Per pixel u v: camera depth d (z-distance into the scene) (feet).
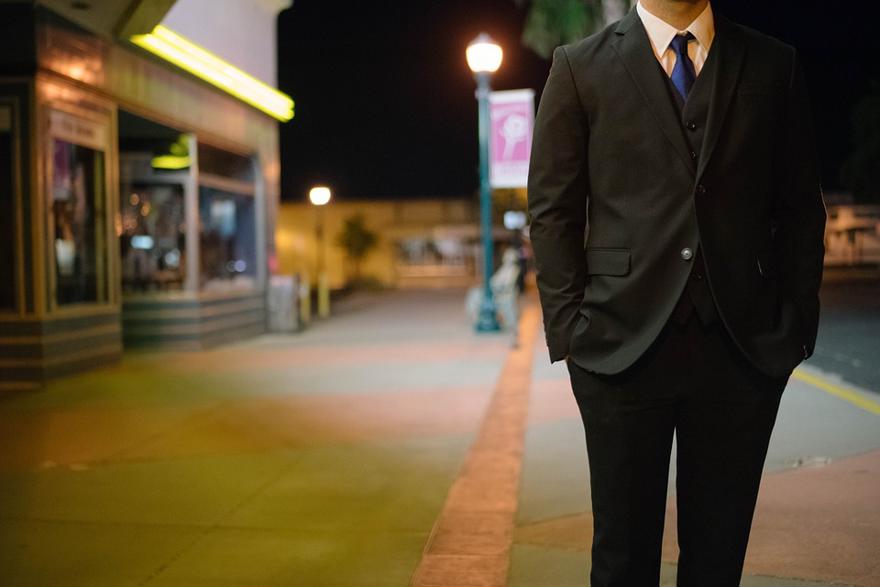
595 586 7.83
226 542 14.62
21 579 12.96
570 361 7.75
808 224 7.68
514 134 49.83
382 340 49.65
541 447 20.42
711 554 7.73
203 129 45.73
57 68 32.81
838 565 12.26
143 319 44.73
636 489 7.57
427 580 12.71
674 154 7.33
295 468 19.76
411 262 154.61
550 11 57.06
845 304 66.33
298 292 55.93
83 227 35.83
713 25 7.62
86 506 16.84
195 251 45.68
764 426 7.50
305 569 13.29
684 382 7.34
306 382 33.19
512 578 12.35
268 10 54.90
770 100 7.47
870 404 23.80
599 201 7.65
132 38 36.50
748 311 7.26
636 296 7.34
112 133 37.01
